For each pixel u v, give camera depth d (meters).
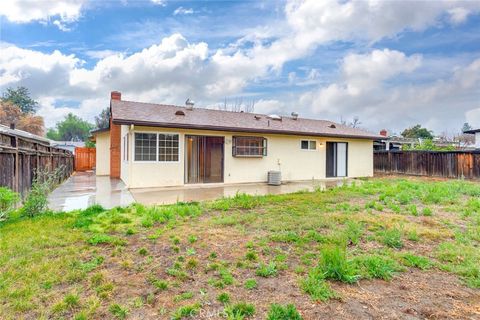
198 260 3.39
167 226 4.80
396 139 25.28
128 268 3.19
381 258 3.37
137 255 3.56
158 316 2.31
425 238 4.23
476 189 8.54
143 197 8.13
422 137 36.34
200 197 8.22
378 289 2.74
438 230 4.59
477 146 19.62
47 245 3.83
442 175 14.62
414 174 16.14
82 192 9.01
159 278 2.95
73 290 2.68
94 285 2.79
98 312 2.35
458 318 2.29
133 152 9.98
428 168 15.36
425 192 8.15
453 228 4.72
